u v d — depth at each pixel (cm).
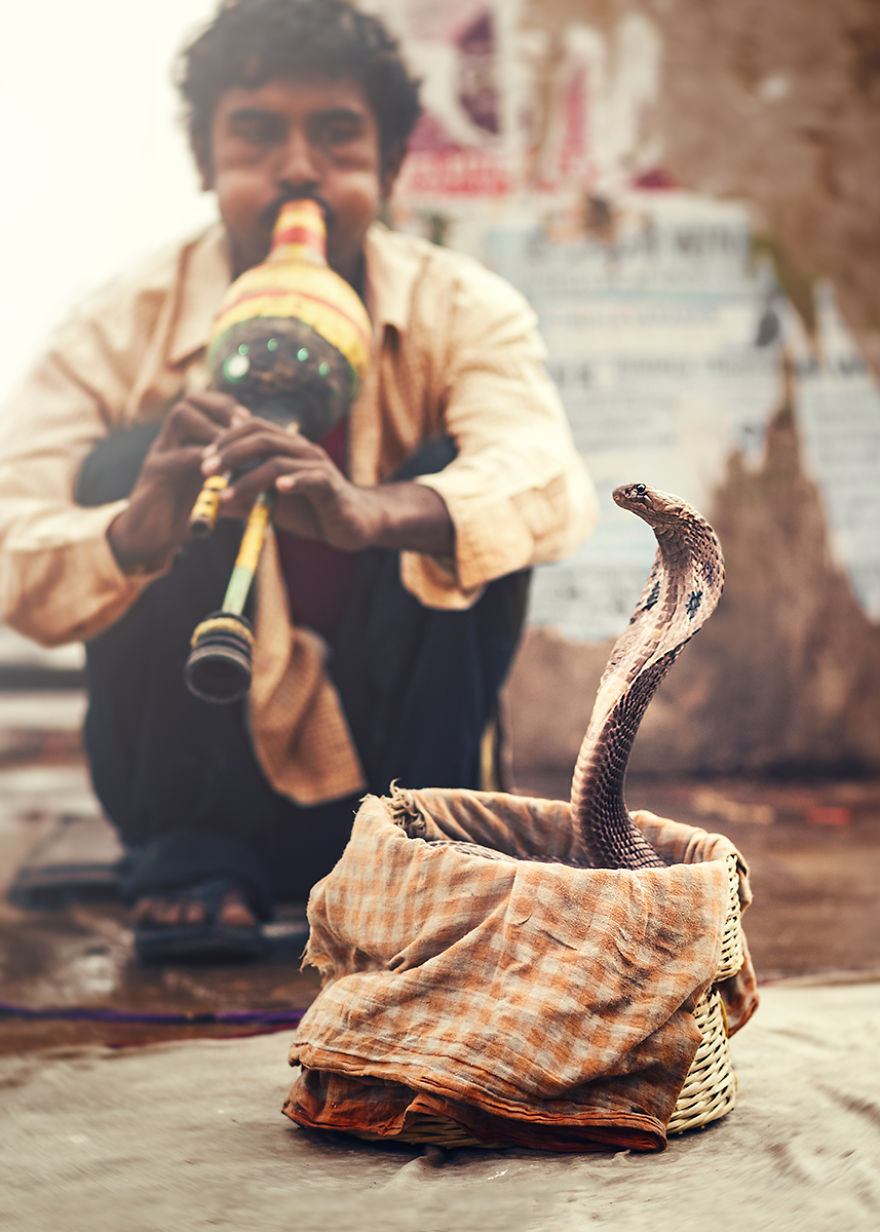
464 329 329
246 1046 207
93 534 304
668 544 164
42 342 337
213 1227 132
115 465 322
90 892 348
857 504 591
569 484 321
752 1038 203
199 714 304
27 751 615
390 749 310
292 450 278
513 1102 148
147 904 289
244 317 299
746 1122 163
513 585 315
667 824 183
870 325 591
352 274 336
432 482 304
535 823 191
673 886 157
